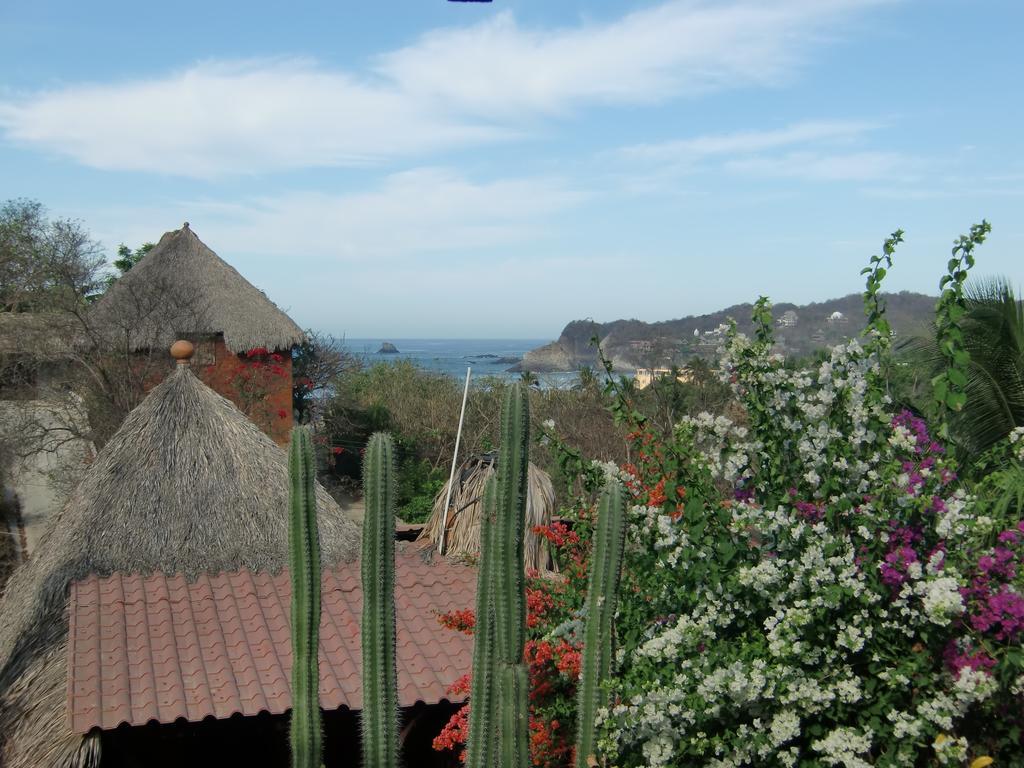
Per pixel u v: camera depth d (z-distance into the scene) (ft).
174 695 21.56
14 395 60.18
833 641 12.62
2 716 22.77
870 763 12.48
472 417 73.56
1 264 64.90
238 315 68.95
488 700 14.08
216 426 28.48
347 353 79.51
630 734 13.05
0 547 53.36
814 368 14.79
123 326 59.36
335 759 25.07
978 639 11.93
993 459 15.16
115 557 25.91
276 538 27.09
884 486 12.85
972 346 25.45
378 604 14.56
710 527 14.17
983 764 11.38
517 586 13.60
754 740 12.41
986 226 13.64
